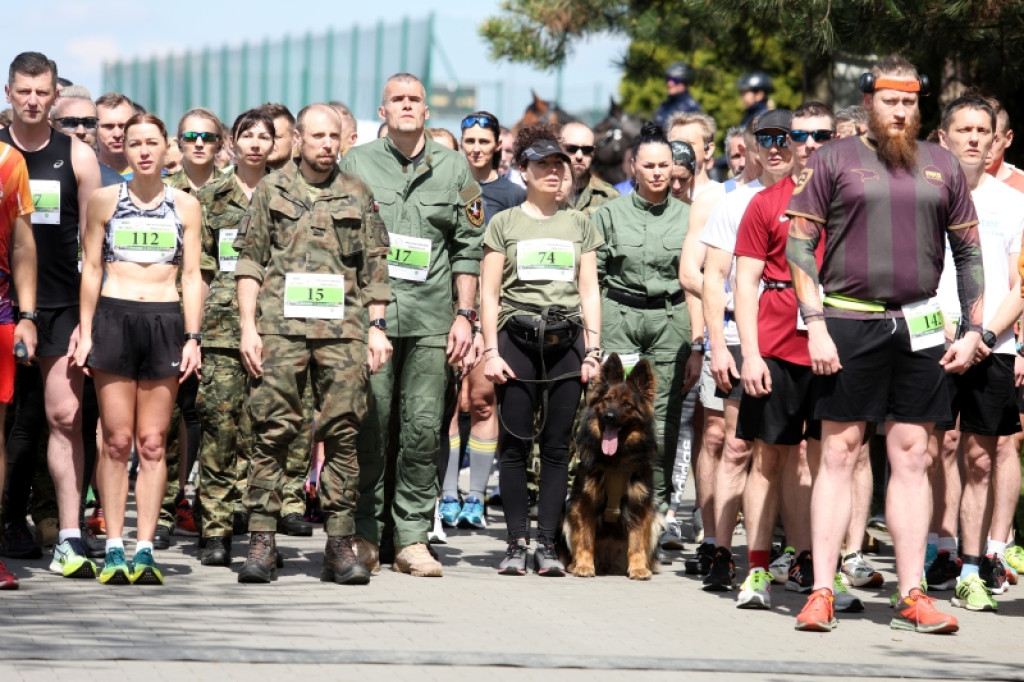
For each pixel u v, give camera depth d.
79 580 20.91
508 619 19.09
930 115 35.53
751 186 22.42
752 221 20.39
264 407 21.11
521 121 50.00
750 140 23.94
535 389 23.38
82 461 21.72
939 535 23.17
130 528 26.81
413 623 18.56
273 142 24.73
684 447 28.59
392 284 22.28
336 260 21.27
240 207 24.55
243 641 16.98
